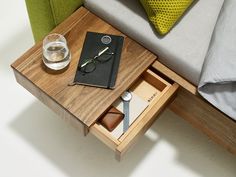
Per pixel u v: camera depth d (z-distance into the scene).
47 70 1.59
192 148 1.94
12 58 2.14
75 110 1.51
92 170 1.86
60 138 1.93
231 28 1.58
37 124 1.96
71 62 1.62
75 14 1.75
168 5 1.61
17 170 1.85
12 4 2.30
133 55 1.66
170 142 1.95
